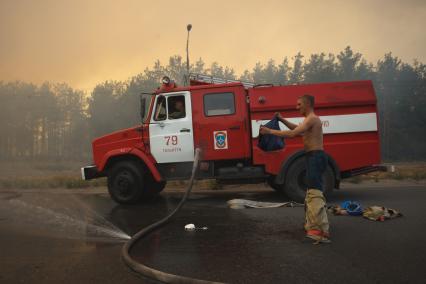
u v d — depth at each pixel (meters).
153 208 8.85
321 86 8.91
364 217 6.88
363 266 4.29
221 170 9.25
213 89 9.26
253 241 5.51
